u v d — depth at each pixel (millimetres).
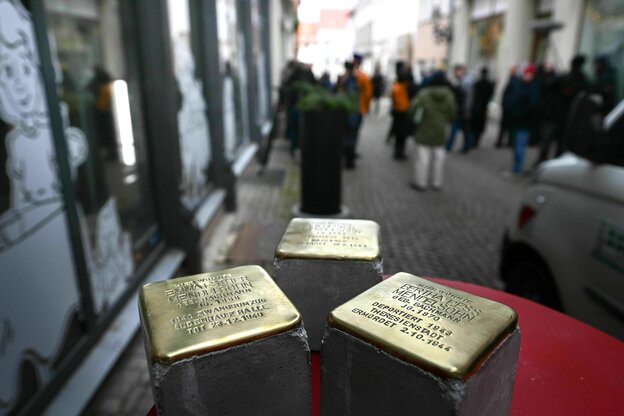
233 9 6348
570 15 10633
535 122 6953
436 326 623
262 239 4320
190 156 4047
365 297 706
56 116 1995
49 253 1951
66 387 2041
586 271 1998
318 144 4461
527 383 953
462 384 529
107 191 2562
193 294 703
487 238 4512
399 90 8094
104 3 2568
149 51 3062
